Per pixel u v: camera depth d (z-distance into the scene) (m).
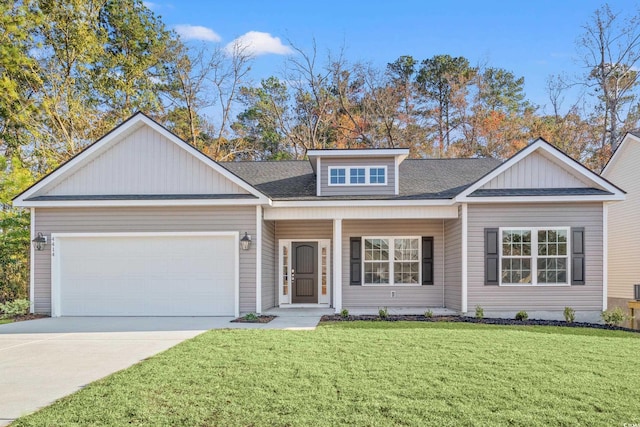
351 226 16.47
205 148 31.89
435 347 8.24
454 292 14.87
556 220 13.58
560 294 13.45
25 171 19.34
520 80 36.50
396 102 35.38
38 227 13.73
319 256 16.53
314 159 15.96
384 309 14.15
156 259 13.64
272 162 19.28
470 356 7.55
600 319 13.30
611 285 19.86
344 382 6.12
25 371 7.07
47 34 24.94
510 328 10.86
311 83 34.69
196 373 6.61
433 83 36.44
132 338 9.80
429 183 16.31
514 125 32.94
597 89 31.17
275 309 15.17
